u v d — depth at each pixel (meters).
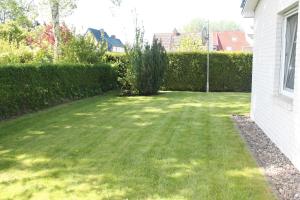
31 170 5.17
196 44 27.23
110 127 8.39
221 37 50.69
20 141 6.90
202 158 5.74
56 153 6.08
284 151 5.84
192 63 18.84
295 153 5.15
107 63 18.03
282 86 6.59
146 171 5.10
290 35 6.26
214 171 5.07
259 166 5.29
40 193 4.31
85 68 14.81
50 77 11.80
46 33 20.88
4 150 6.25
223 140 7.01
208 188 4.41
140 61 15.79
